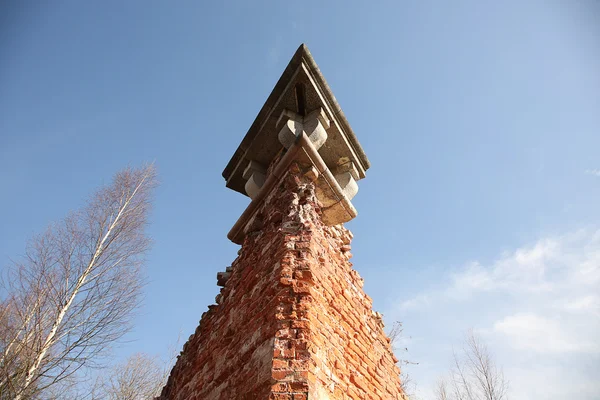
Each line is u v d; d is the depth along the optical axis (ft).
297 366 11.47
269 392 10.93
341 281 17.29
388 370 17.94
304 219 16.89
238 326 15.47
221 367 14.88
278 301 13.42
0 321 29.76
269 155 21.98
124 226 40.19
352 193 20.72
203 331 19.92
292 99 19.74
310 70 19.42
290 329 12.48
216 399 13.98
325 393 11.90
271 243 16.83
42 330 30.14
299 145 18.35
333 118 20.22
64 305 32.58
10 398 26.08
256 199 20.30
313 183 19.01
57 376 29.37
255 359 12.64
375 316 19.30
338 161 21.54
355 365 14.85
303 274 14.33
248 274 17.43
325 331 13.67
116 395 48.67
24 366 27.81
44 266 34.04
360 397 14.06
